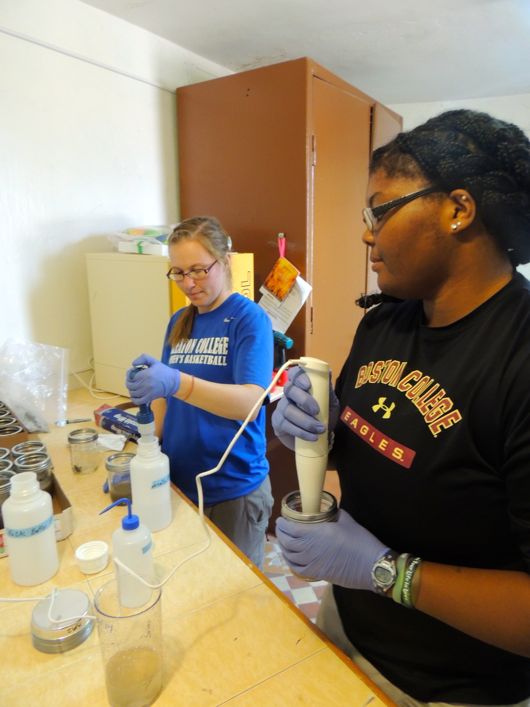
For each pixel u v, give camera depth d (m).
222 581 0.84
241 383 1.28
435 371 0.69
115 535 0.75
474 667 0.71
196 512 1.07
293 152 1.99
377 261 0.73
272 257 2.13
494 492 0.62
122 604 0.71
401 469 0.70
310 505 0.77
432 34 2.19
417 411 0.69
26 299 1.88
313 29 2.13
